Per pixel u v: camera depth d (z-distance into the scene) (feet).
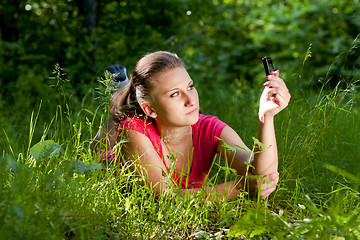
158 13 27.22
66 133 11.23
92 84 18.53
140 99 8.64
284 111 11.16
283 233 6.77
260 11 35.50
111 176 8.13
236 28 33.78
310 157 10.27
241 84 19.79
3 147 10.21
